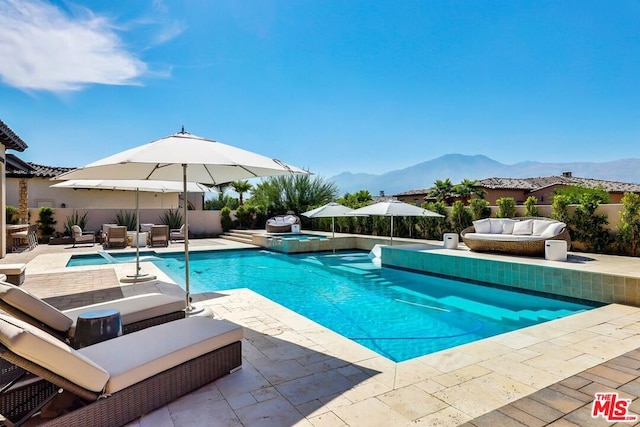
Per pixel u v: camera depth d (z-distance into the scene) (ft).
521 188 95.40
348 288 28.86
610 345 13.51
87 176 17.22
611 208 31.83
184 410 9.20
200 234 70.03
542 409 9.07
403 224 50.57
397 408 9.24
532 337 14.42
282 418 8.85
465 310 22.70
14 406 8.51
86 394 8.04
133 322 13.08
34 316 10.61
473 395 9.85
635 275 20.67
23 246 47.60
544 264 25.55
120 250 45.80
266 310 18.26
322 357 12.49
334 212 45.78
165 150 13.44
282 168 14.87
